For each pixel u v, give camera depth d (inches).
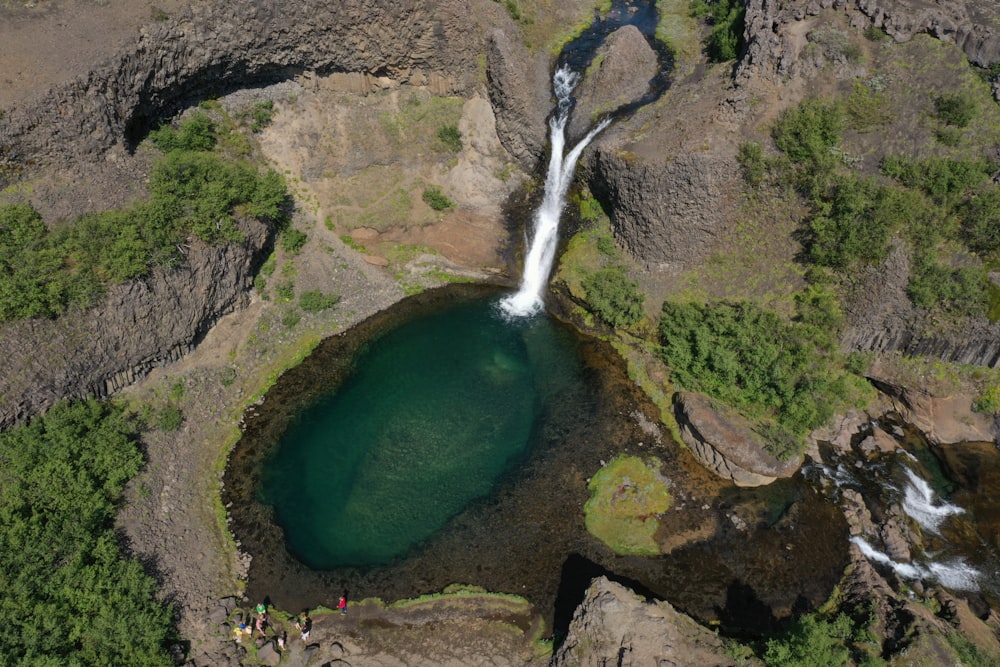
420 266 2266.2
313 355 2006.6
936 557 1456.7
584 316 2094.0
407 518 1592.0
